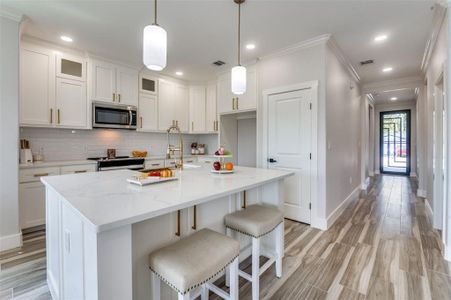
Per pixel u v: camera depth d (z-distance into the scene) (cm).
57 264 150
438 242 255
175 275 103
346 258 221
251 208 195
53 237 160
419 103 477
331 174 320
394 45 318
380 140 814
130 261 97
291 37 292
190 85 496
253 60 372
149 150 461
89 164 330
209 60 374
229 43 310
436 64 289
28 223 274
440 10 230
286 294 170
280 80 337
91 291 92
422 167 477
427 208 375
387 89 507
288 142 330
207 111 498
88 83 343
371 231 289
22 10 234
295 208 324
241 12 237
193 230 158
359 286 179
